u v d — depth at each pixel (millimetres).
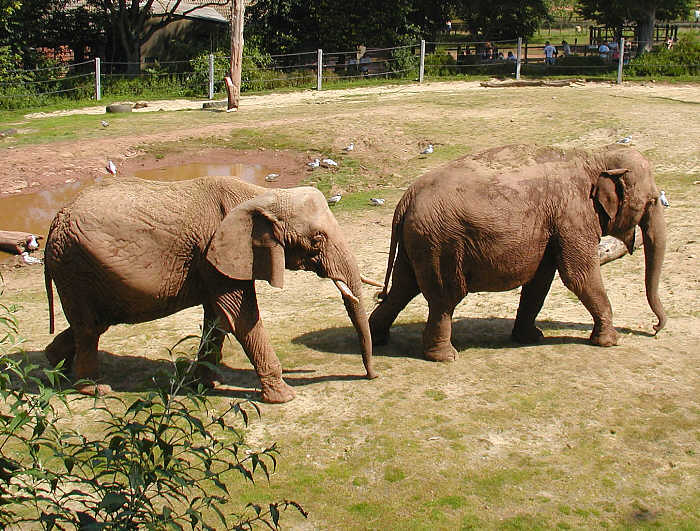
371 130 20469
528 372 7828
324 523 5473
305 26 34500
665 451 6285
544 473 6012
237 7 24625
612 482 5883
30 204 16391
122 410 7176
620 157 8250
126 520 3418
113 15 32188
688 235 12680
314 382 7723
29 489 3564
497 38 38719
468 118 21594
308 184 17500
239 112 24422
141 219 7066
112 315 7414
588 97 23969
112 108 24828
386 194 16750
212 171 18312
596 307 8383
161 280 7152
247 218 6844
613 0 33188
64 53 33469
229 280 7078
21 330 9867
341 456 6340
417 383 7617
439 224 7773
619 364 7953
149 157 19109
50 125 22391
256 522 5469
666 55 30672
